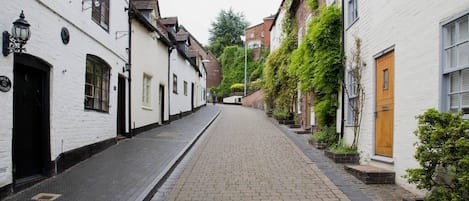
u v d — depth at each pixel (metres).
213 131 17.00
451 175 4.49
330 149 10.13
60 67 7.70
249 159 9.77
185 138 13.44
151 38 16.59
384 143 7.73
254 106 40.88
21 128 6.68
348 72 10.29
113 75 11.53
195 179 7.58
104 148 10.62
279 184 7.07
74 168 8.11
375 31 8.15
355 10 9.94
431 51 5.73
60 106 7.71
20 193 6.12
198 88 35.25
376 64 8.21
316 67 11.25
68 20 8.00
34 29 6.62
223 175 7.90
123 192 6.21
